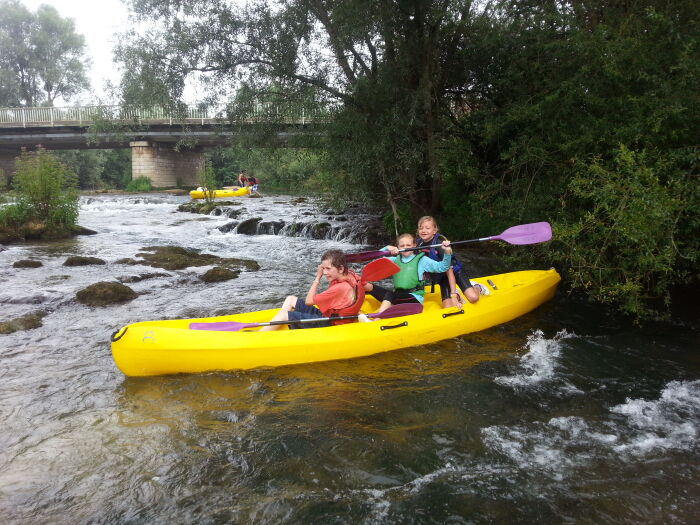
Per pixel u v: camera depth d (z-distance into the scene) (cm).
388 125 838
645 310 538
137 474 279
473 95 977
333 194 964
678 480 273
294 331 427
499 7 845
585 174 586
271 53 839
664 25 559
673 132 517
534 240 523
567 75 698
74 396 374
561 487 267
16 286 699
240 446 306
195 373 406
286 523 241
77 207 1287
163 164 3562
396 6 789
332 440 313
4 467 287
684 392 380
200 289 720
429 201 1065
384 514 247
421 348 464
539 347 470
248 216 1600
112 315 588
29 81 4616
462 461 292
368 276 454
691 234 526
